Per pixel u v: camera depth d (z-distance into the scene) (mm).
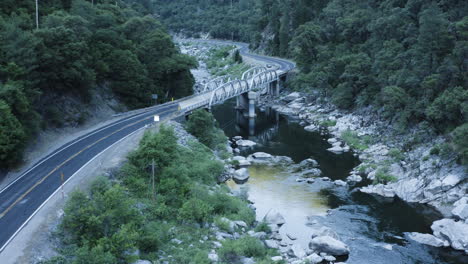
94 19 94750
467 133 59219
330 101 114688
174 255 39500
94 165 53625
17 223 39094
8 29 65688
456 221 53406
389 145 80500
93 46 86938
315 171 71875
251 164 75750
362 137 89375
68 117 72688
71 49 71938
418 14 102375
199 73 179125
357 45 120375
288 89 136875
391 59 94375
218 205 51688
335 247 45094
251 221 51156
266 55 185500
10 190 46250
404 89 84875
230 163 74188
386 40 105750
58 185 47469
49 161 55469
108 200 38062
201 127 77875
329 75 115125
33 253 35125
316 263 43469
